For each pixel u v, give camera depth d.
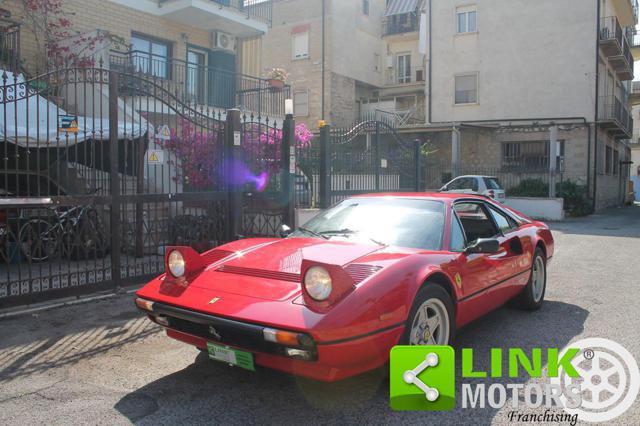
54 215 7.07
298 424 3.28
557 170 23.02
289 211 9.15
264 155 9.42
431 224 4.54
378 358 3.38
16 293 5.95
